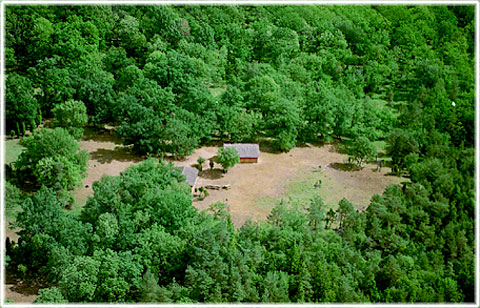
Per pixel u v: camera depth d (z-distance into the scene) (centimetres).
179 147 12356
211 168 12250
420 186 10612
